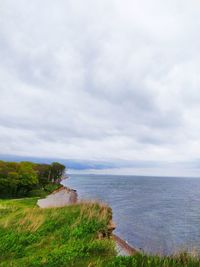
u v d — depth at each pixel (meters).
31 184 85.25
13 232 17.31
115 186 194.12
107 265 10.73
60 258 12.09
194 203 95.94
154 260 10.64
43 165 155.12
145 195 123.62
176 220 58.28
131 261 10.81
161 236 41.09
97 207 21.72
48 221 19.25
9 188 77.94
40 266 11.64
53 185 130.75
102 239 15.05
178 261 10.63
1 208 37.59
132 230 44.31
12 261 12.83
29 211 24.11
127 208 75.31
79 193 120.19
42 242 15.55
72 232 16.33
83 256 12.32
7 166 104.88
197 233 44.16
